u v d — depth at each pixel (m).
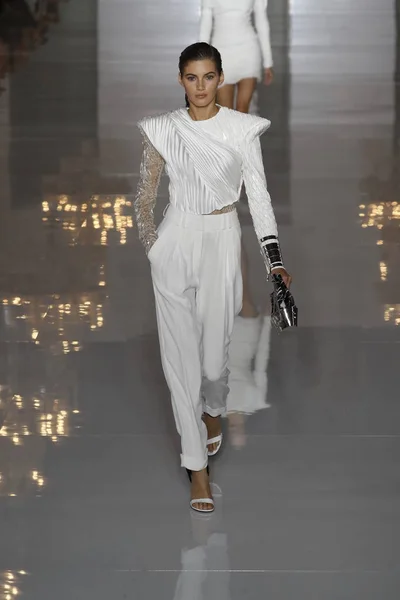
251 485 10.33
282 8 36.34
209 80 9.11
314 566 9.08
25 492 10.20
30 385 12.38
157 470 10.62
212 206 9.43
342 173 20.31
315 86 26.84
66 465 10.69
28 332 13.82
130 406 11.92
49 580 8.88
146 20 34.41
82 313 14.42
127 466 10.69
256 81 20.06
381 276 15.70
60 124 23.50
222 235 9.56
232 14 19.52
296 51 30.58
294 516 9.81
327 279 15.54
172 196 9.57
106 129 23.17
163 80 27.33
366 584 8.84
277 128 23.25
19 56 29.72
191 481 10.08
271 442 11.14
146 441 11.19
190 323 9.62
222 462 10.74
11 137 22.53
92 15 35.09
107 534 9.52
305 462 10.77
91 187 19.59
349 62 29.34
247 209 18.42
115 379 12.55
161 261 9.56
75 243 17.00
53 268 15.98
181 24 33.84
